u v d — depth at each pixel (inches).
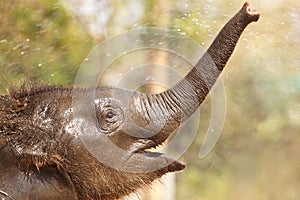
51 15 591.5
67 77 568.7
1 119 339.9
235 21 350.3
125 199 391.9
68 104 348.2
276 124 610.9
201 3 610.2
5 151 335.0
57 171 340.5
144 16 597.9
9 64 563.8
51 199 339.9
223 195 590.9
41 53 577.3
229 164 602.9
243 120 605.3
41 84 358.0
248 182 607.2
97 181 349.7
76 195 345.7
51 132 342.0
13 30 581.3
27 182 335.6
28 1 590.6
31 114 343.0
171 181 535.5
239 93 609.3
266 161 610.9
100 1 593.6
